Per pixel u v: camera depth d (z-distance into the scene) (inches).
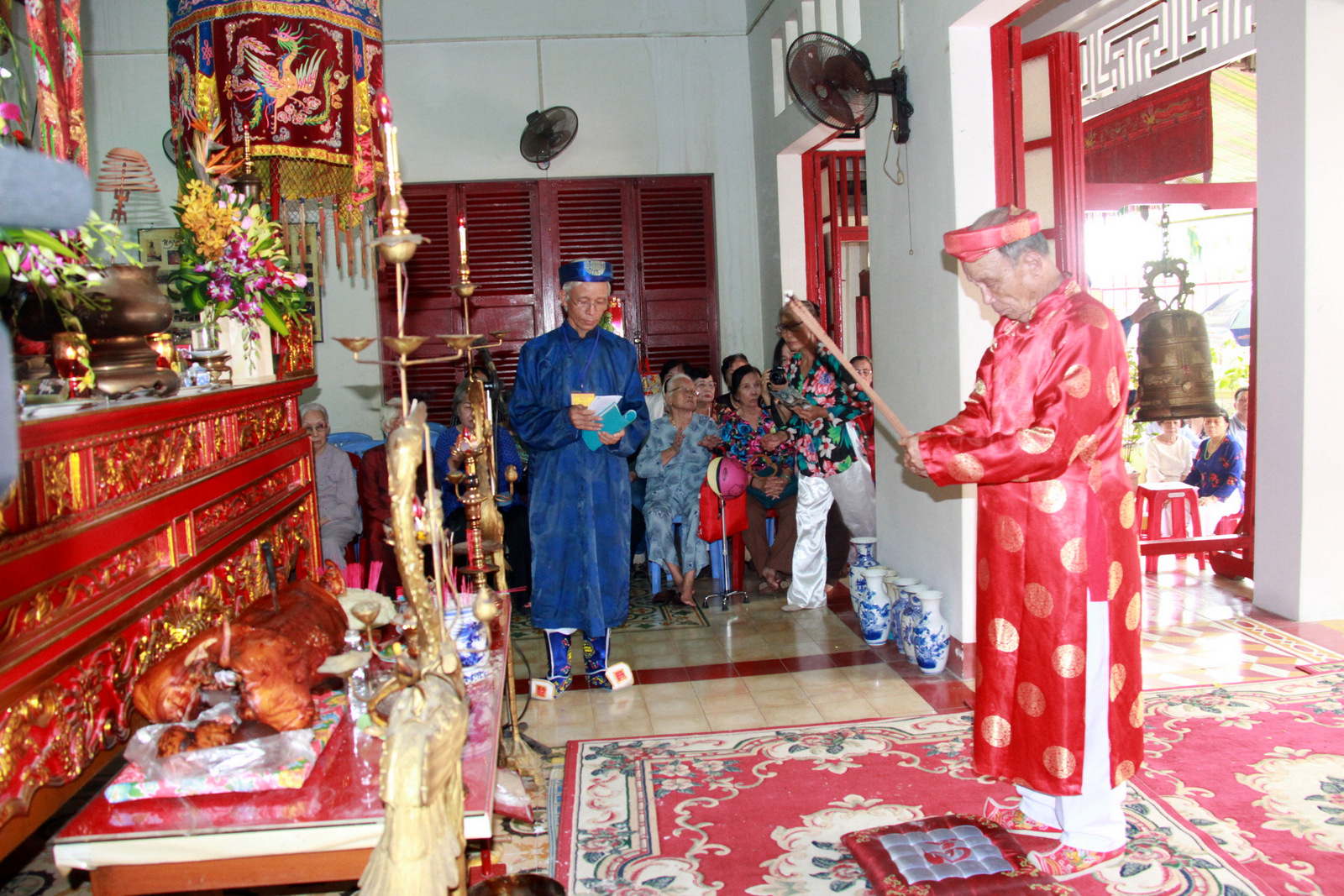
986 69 141.6
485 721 68.5
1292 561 163.3
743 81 273.9
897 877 87.6
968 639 146.1
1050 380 84.8
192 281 101.4
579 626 144.9
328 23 130.4
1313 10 153.5
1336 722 119.3
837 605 193.8
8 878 93.1
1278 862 88.7
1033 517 85.4
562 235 274.5
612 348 145.9
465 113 267.3
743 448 208.2
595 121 270.7
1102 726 85.6
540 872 93.7
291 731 59.6
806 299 252.5
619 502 145.2
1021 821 96.7
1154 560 206.2
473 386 107.7
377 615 76.6
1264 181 163.9
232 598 88.9
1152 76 218.1
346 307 266.4
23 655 53.5
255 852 53.7
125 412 67.7
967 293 142.0
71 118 83.2
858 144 255.4
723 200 275.3
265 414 104.0
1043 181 157.3
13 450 23.1
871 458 220.8
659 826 101.8
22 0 86.3
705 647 170.6
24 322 75.4
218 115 126.7
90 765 63.1
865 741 122.0
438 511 60.6
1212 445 219.8
